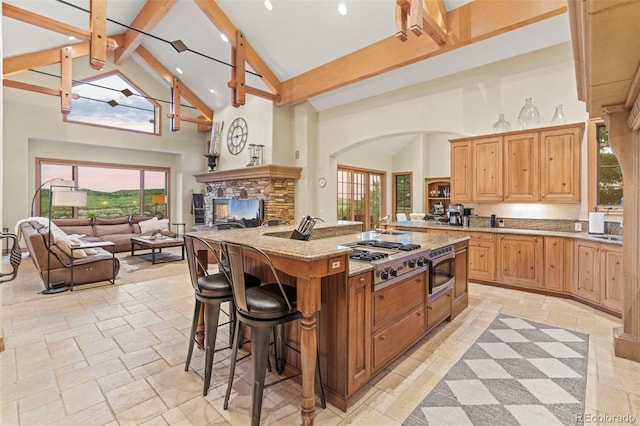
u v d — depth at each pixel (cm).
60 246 442
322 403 191
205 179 888
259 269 250
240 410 191
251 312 175
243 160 801
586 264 375
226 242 193
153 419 182
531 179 438
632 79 194
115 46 470
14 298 406
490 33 395
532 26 407
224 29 566
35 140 729
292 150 748
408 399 201
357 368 196
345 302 187
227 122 862
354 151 882
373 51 522
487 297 405
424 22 381
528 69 449
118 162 856
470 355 256
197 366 241
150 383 218
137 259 668
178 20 649
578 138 405
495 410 190
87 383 218
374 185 976
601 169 408
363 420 182
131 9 622
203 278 229
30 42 574
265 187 714
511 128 464
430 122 547
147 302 393
